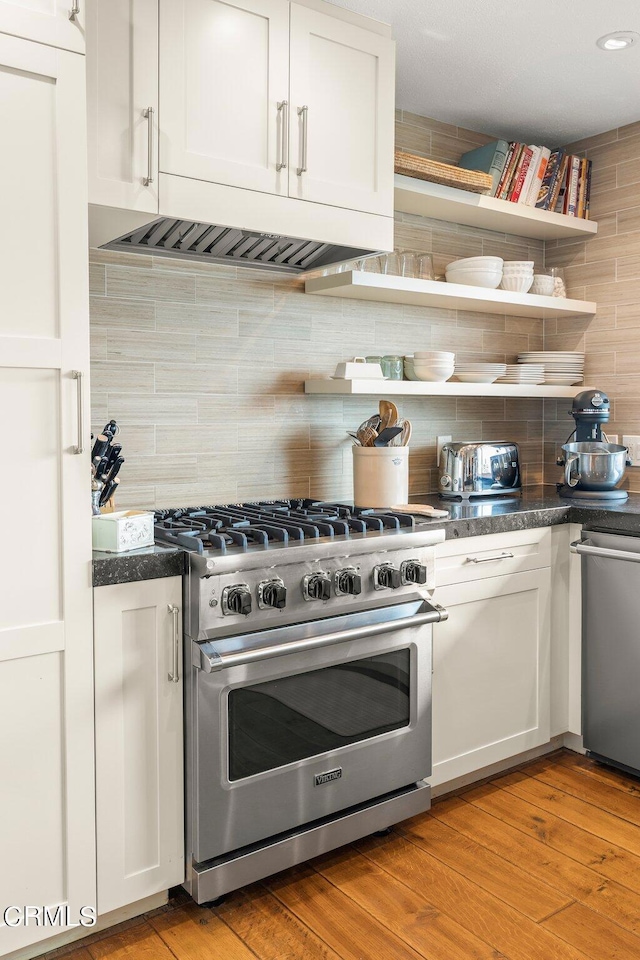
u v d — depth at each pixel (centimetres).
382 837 221
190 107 190
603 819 230
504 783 255
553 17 227
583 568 265
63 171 156
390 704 215
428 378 277
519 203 299
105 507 203
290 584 189
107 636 168
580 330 334
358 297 279
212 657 172
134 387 232
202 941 175
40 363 155
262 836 189
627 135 311
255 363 257
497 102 286
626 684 253
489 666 246
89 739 167
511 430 338
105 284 225
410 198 268
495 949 173
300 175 210
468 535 234
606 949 173
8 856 158
